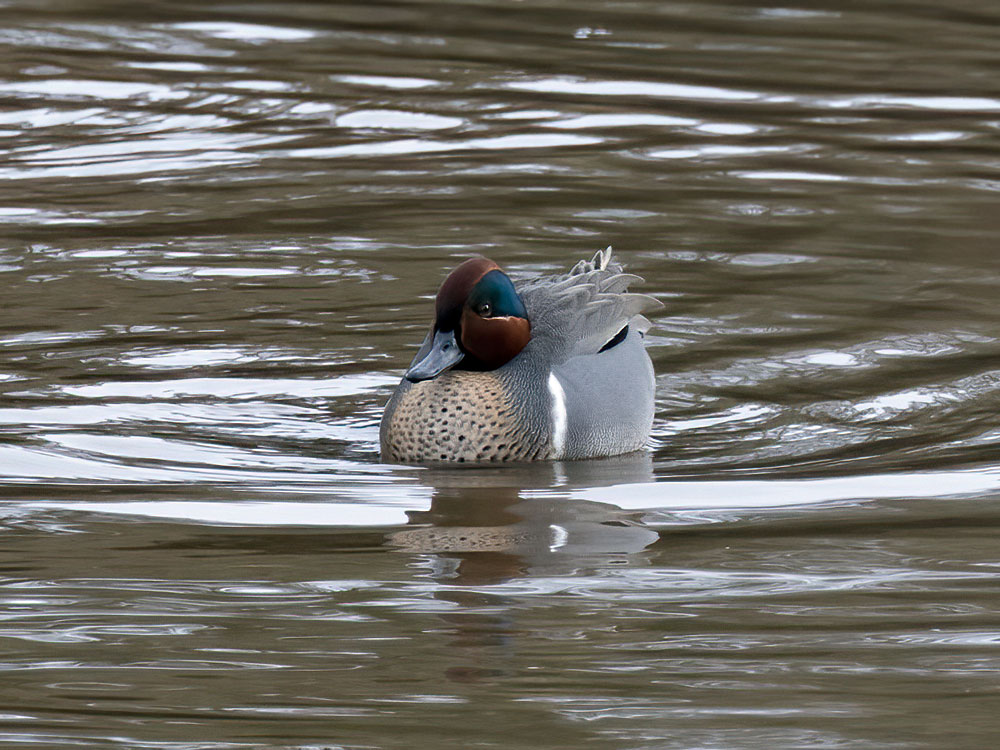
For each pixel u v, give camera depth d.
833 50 24.02
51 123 19.95
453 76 22.39
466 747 7.15
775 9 26.64
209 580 9.08
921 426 11.86
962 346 13.46
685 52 23.81
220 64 22.78
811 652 8.16
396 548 9.59
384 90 21.67
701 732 7.31
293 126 20.08
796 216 16.91
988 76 22.61
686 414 12.25
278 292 14.64
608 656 8.08
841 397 12.48
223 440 11.58
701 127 20.25
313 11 25.98
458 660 8.05
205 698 7.64
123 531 9.83
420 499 10.52
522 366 11.49
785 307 14.39
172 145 19.23
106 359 13.02
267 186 17.80
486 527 9.97
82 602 8.74
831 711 7.50
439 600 8.82
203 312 14.11
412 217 16.78
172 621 8.51
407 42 24.17
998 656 8.13
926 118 20.67
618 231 16.41
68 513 10.10
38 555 9.41
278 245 15.88
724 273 15.24
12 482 10.62
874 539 9.73
